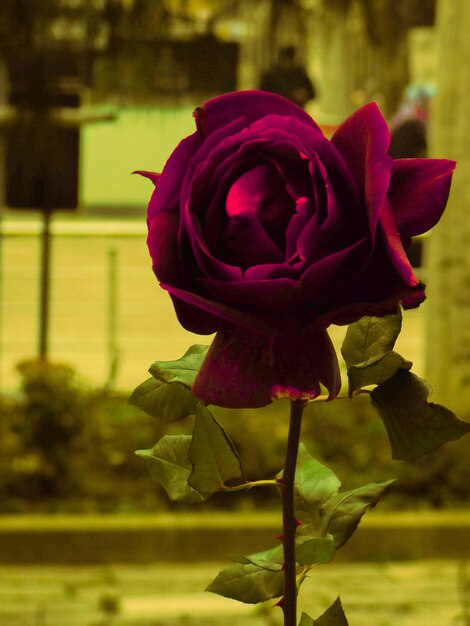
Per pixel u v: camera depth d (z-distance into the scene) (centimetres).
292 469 143
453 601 794
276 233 131
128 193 2088
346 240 129
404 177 136
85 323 1630
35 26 1058
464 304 1111
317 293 128
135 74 1091
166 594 812
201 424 142
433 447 143
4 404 1023
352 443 1022
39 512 919
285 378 130
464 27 1095
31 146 1111
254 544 886
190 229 129
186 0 1094
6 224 1822
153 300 1728
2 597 806
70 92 1110
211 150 134
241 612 761
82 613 773
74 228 1806
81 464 975
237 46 1127
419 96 1689
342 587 824
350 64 1838
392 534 886
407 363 142
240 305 129
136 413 1050
